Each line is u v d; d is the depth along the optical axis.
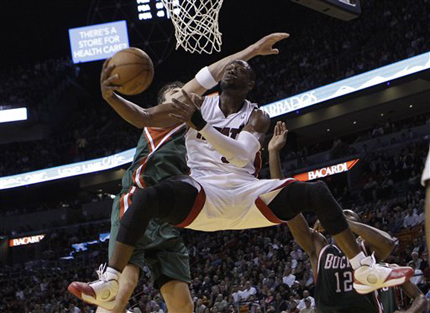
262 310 10.80
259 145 2.98
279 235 15.38
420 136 19.17
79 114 28.75
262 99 22.75
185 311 3.90
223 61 3.44
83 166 24.08
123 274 3.68
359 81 18.97
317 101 19.75
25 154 25.86
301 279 11.92
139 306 12.17
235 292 12.04
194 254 16.98
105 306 2.65
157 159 3.73
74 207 25.36
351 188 19.00
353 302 3.85
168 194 2.77
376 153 19.09
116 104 2.88
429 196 1.50
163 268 3.86
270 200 2.90
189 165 3.10
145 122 2.99
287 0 25.22
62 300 15.60
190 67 27.28
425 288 9.61
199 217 2.86
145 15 21.45
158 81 27.72
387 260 11.01
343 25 24.52
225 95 3.15
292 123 21.95
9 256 23.84
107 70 2.80
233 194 2.90
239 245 16.30
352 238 2.80
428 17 21.28
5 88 27.56
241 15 26.05
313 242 4.01
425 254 11.09
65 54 28.53
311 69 22.95
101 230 22.77
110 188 25.95
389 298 4.23
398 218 13.92
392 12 23.14
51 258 21.81
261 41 3.44
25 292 17.97
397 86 19.73
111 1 25.67
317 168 20.05
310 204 2.82
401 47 19.89
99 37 24.58
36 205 27.28
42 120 26.42
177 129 3.78
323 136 23.02
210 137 2.75
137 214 2.70
